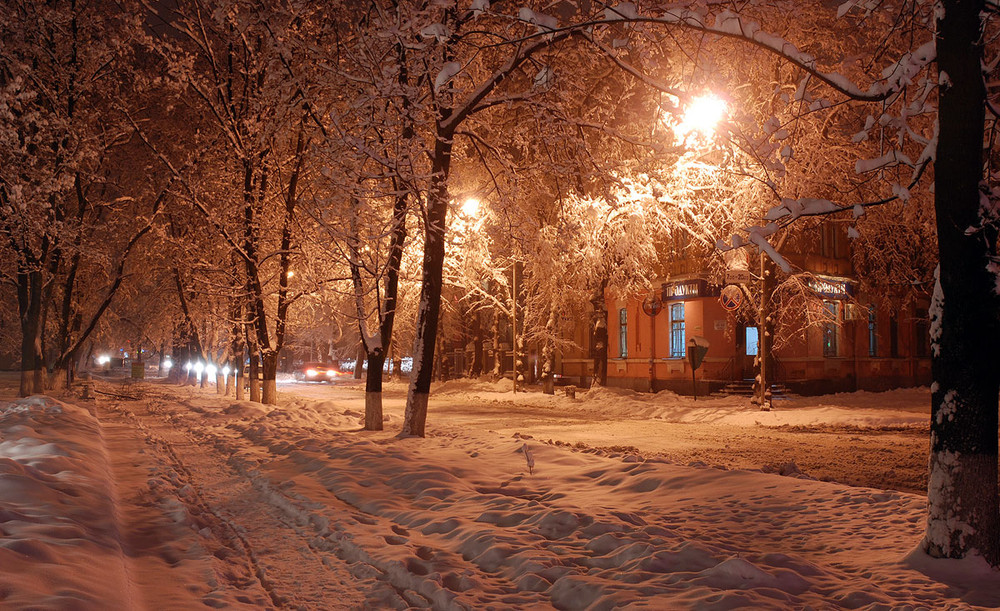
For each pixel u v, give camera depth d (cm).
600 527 742
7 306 4416
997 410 670
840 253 3612
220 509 935
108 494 909
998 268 661
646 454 1510
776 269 2820
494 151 1695
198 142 2816
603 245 2598
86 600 477
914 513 802
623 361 4016
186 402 3000
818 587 585
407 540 739
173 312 4331
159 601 557
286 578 639
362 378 6688
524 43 1481
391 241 1883
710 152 1767
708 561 628
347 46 1733
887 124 805
